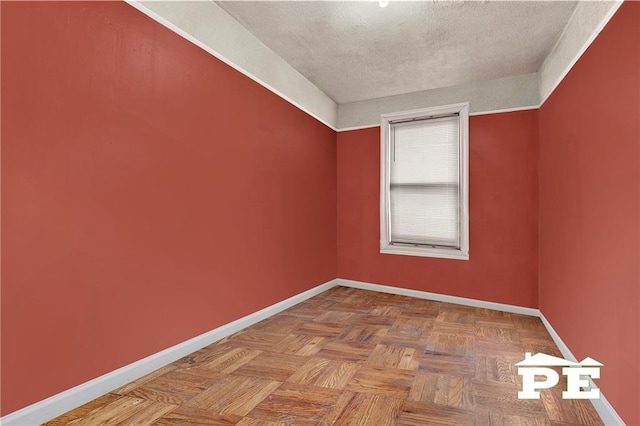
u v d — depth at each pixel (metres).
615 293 1.80
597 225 2.06
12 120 1.64
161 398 2.01
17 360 1.66
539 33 2.98
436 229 4.35
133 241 2.20
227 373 2.33
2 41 1.61
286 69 3.77
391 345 2.86
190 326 2.62
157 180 2.36
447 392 2.12
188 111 2.59
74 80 1.88
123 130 2.13
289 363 2.50
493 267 3.96
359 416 1.87
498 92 3.96
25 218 1.69
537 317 3.65
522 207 3.82
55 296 1.81
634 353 1.60
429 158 4.38
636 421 1.58
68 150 1.86
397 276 4.57
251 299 3.30
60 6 1.82
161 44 2.39
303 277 4.19
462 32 3.03
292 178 3.95
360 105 4.86
